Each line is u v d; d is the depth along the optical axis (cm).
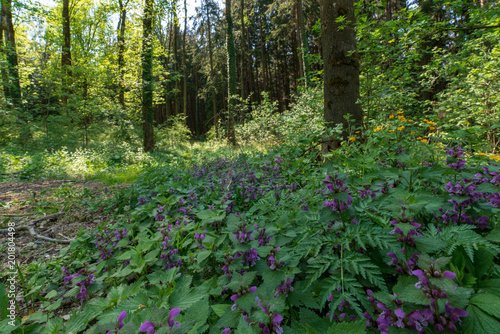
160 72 1745
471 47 686
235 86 1812
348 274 157
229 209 343
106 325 129
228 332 133
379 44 590
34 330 172
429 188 238
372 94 621
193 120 4941
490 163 226
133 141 1647
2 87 1553
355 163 300
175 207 381
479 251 156
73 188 621
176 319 145
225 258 191
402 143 358
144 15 1552
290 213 250
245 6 3164
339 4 521
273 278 163
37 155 1111
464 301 110
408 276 139
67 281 219
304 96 1171
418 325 114
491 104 654
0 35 1827
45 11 1773
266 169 484
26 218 455
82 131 1509
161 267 249
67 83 1688
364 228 174
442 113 607
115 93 1806
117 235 300
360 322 120
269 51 3516
